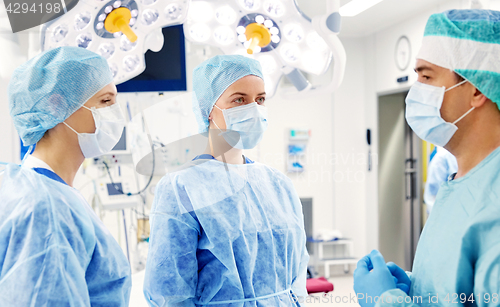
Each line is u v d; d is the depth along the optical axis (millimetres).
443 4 3188
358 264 1034
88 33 1092
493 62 836
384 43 3953
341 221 4262
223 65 1161
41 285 747
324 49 1181
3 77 1069
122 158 2412
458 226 857
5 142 2811
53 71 918
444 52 875
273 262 1107
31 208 787
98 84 966
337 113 4246
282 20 1171
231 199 1108
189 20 1204
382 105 4141
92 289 903
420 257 939
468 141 901
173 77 1575
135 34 1089
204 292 1057
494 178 834
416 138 3924
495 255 771
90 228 880
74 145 962
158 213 1057
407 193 3980
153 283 990
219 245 1042
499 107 854
